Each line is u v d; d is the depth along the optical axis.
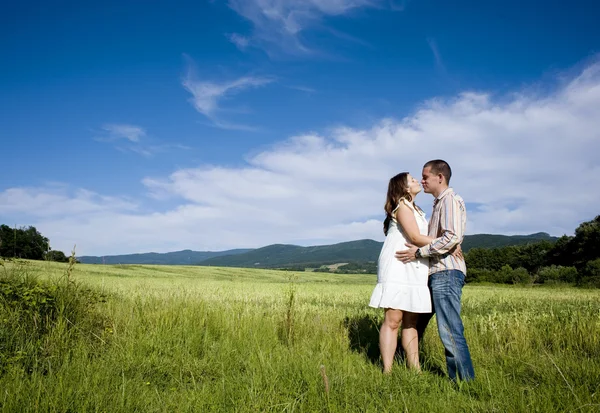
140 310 6.16
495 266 84.19
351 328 6.48
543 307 13.46
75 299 5.32
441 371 4.35
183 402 3.12
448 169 4.34
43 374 3.67
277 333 5.83
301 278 59.94
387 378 3.71
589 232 63.53
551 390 3.22
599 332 5.43
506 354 4.80
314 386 3.36
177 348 4.52
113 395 3.13
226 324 5.76
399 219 4.32
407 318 4.45
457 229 3.94
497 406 3.00
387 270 4.32
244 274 58.19
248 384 3.50
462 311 12.64
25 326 4.43
